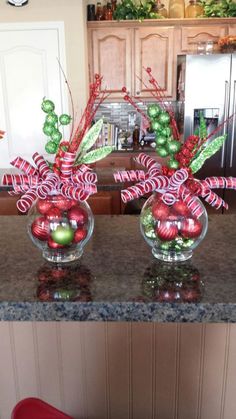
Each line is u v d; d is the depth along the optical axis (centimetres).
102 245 103
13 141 410
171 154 81
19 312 75
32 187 85
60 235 88
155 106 81
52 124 83
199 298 75
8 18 370
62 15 368
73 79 386
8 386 121
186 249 91
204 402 118
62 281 83
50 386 120
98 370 117
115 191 238
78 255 95
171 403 119
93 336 114
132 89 441
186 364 115
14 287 80
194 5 421
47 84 389
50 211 88
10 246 104
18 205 85
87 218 92
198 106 390
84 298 76
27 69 386
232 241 105
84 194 85
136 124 464
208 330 111
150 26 422
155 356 115
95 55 432
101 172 275
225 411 118
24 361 117
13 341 115
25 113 401
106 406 121
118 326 113
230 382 115
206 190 84
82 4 370
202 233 90
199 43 407
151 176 83
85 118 85
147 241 95
